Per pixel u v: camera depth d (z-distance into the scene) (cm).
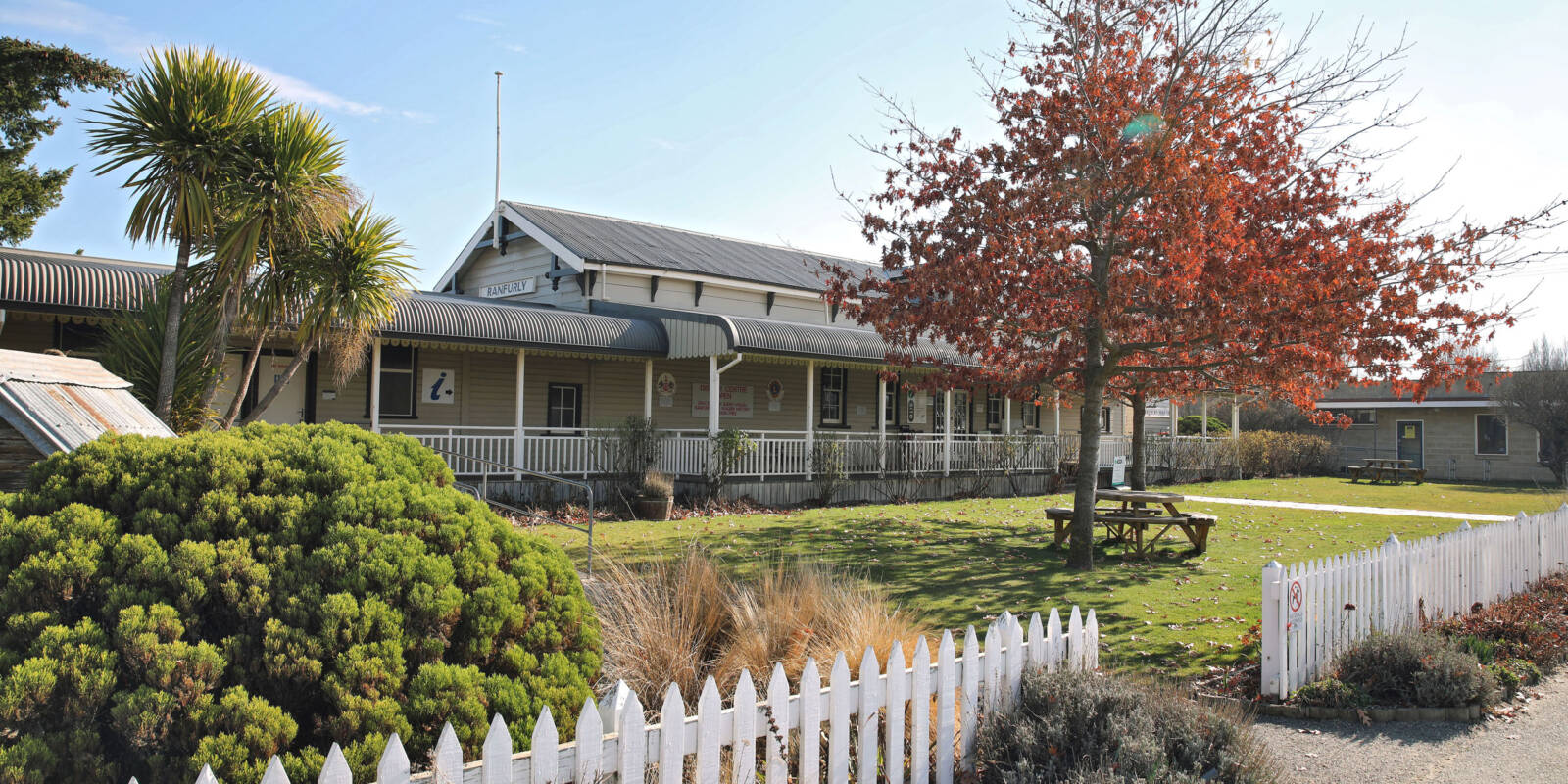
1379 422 3691
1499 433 3416
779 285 2372
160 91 1063
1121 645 819
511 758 319
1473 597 934
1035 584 1080
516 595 413
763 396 2325
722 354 1797
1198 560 1288
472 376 1878
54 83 2170
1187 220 1055
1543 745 599
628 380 2111
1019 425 3019
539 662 410
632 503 1650
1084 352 1338
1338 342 1085
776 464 1950
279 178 1108
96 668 306
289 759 318
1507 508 2134
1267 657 672
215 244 1134
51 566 326
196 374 1109
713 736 377
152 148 1054
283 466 407
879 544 1357
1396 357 1070
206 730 315
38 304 1201
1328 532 1614
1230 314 1052
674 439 1884
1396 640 704
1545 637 823
